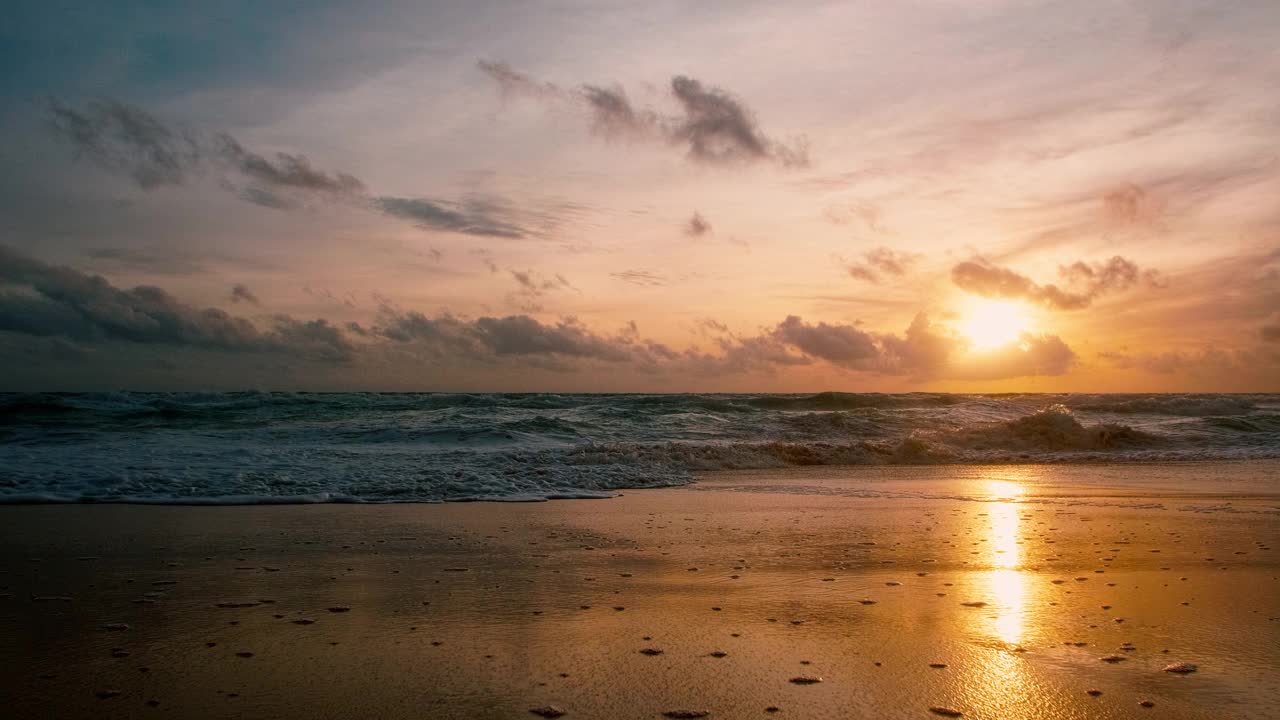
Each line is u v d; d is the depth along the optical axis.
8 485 11.33
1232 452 20.28
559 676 4.01
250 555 7.10
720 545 7.62
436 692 3.79
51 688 3.84
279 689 3.82
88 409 27.05
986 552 7.29
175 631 4.78
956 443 21.34
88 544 7.58
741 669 4.11
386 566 6.65
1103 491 12.45
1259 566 6.69
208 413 27.22
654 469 15.31
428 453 16.08
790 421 25.03
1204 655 4.34
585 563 6.78
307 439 20.28
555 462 15.60
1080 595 5.68
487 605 5.39
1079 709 3.60
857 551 7.32
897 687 3.86
